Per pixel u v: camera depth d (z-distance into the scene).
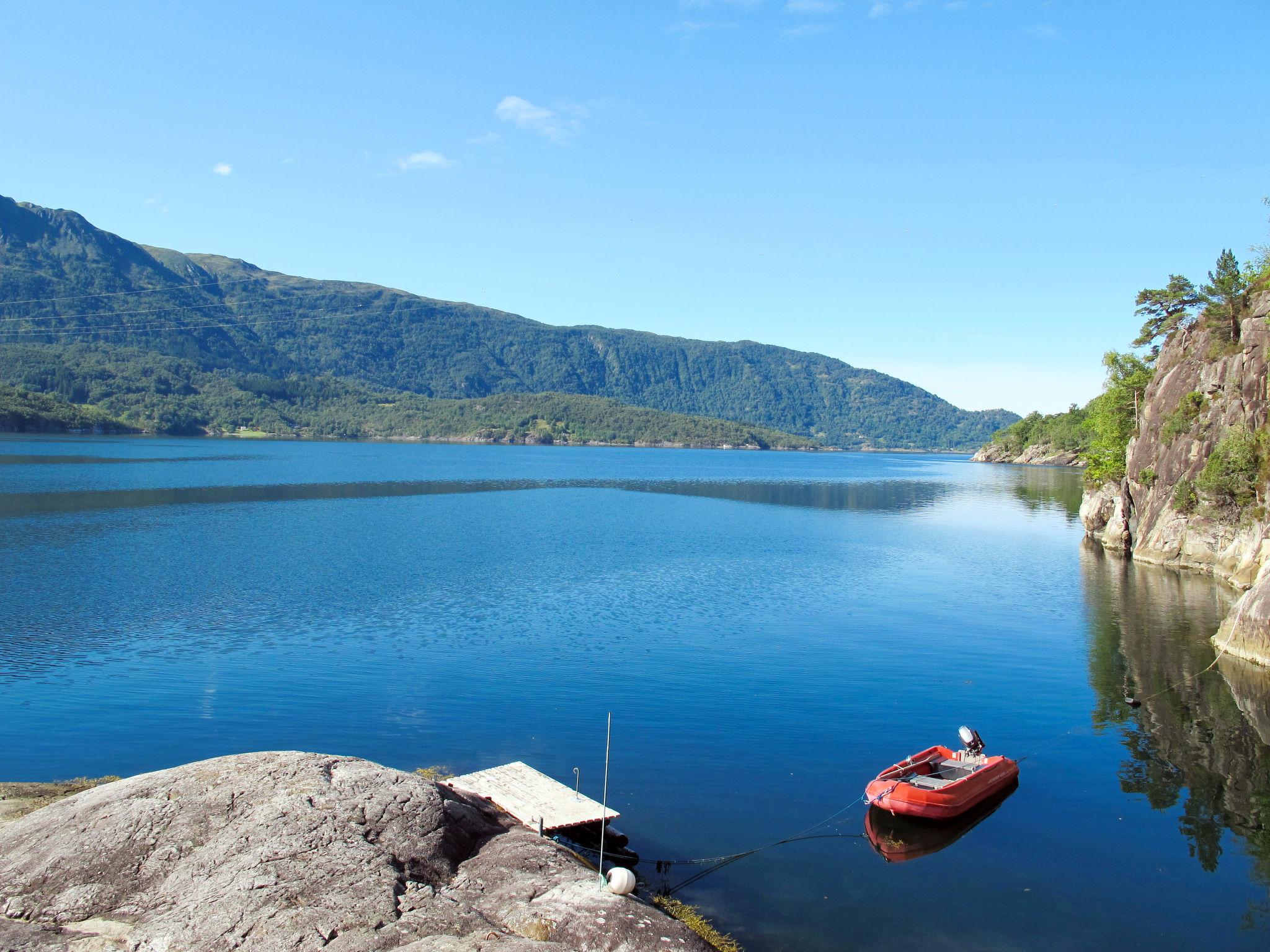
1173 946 22.38
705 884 25.06
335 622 55.34
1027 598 68.19
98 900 18.72
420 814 21.88
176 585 65.69
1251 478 74.31
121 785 22.73
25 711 37.81
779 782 32.25
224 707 38.78
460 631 53.88
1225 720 39.75
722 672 46.09
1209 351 87.50
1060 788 32.41
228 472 189.50
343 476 196.25
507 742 35.44
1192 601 67.19
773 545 98.19
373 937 17.12
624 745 35.34
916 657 49.97
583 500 154.38
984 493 192.38
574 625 56.12
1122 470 108.75
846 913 23.67
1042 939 22.61
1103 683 45.28
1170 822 29.62
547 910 18.73
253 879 18.55
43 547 81.44
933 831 28.84
